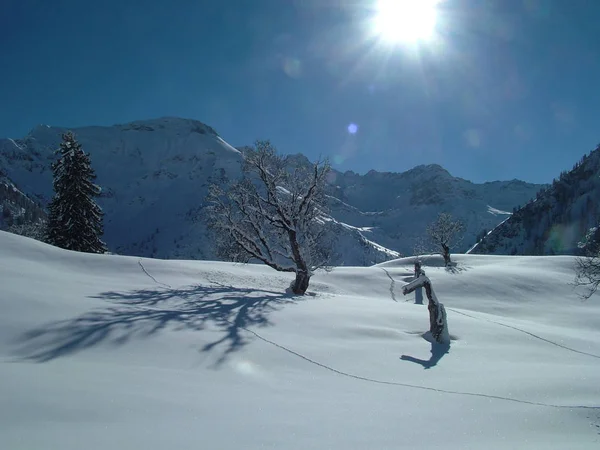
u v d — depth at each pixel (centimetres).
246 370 881
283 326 1242
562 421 628
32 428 500
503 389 796
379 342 1173
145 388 701
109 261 2277
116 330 1032
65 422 530
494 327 1486
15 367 739
